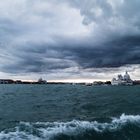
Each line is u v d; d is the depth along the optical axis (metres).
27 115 28.05
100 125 18.70
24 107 37.25
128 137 16.83
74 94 71.81
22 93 79.88
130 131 17.81
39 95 68.44
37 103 44.25
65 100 50.09
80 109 33.75
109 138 16.38
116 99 48.94
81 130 17.02
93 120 22.73
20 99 53.50
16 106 38.69
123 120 20.86
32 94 73.94
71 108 35.31
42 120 24.27
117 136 16.77
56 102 46.00
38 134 15.59
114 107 34.69
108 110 31.42
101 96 59.72
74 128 17.39
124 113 28.19
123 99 48.72
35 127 17.56
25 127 17.45
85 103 41.91
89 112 30.12
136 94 67.75
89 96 60.41
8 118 25.39
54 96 63.50
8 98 56.50
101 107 35.12
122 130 17.78
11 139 14.34
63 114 28.89
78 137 15.83
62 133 16.08
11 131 16.42
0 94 73.38
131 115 25.45
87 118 24.84
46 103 43.97
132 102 42.00
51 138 15.03
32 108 35.78
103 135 16.64
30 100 50.88
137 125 19.20
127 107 34.50
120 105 37.34
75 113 29.59
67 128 17.36
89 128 17.56
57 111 31.92
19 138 14.59
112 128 18.03
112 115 26.59
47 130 16.62
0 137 14.67
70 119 24.86
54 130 16.67
